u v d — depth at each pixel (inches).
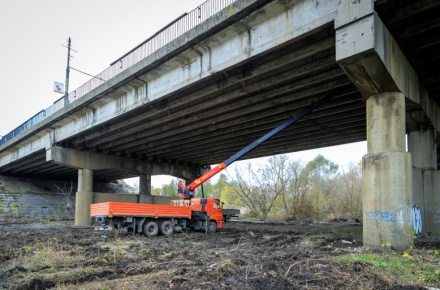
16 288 295.1
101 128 1032.2
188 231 859.4
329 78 607.5
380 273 312.2
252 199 1893.5
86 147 1261.1
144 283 299.6
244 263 370.6
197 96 719.7
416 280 297.3
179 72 688.4
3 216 1540.4
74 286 297.9
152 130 1015.6
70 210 1769.2
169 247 543.8
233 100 772.6
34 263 397.1
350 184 1831.9
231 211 1198.9
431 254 417.7
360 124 892.0
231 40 581.0
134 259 427.5
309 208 1640.0
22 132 1336.1
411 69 554.6
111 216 700.0
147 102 773.3
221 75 656.4
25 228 1035.9
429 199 692.1
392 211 448.1
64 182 2126.0
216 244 591.8
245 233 813.2
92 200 1274.6
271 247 526.0
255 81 655.1
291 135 1029.8
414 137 722.8
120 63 832.9
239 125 954.1
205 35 589.9
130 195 1402.6
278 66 567.8
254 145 781.3
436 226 678.5
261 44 530.6
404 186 452.8
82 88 1002.1
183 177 1603.1
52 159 1189.1
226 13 540.4
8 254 475.8
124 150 1353.3
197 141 1165.7
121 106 861.8
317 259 371.6
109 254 460.4
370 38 409.4
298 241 624.7
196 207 829.2
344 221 1450.5
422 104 605.0
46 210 1733.5
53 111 1161.4
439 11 446.0
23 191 1829.5
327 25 460.4
